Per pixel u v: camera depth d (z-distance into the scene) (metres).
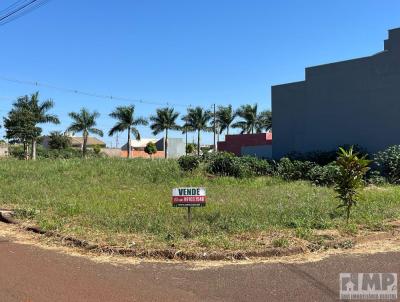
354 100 27.39
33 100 50.66
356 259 8.32
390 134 25.80
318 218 11.30
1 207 14.07
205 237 9.30
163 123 65.50
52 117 51.38
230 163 24.22
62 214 12.42
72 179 21.81
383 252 8.83
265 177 23.91
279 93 31.27
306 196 15.91
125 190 18.36
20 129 49.41
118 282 7.00
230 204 13.95
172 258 8.38
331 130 28.48
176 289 6.70
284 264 8.00
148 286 6.82
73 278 7.18
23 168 25.78
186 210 12.72
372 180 22.11
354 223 10.98
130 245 8.90
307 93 29.69
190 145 78.75
